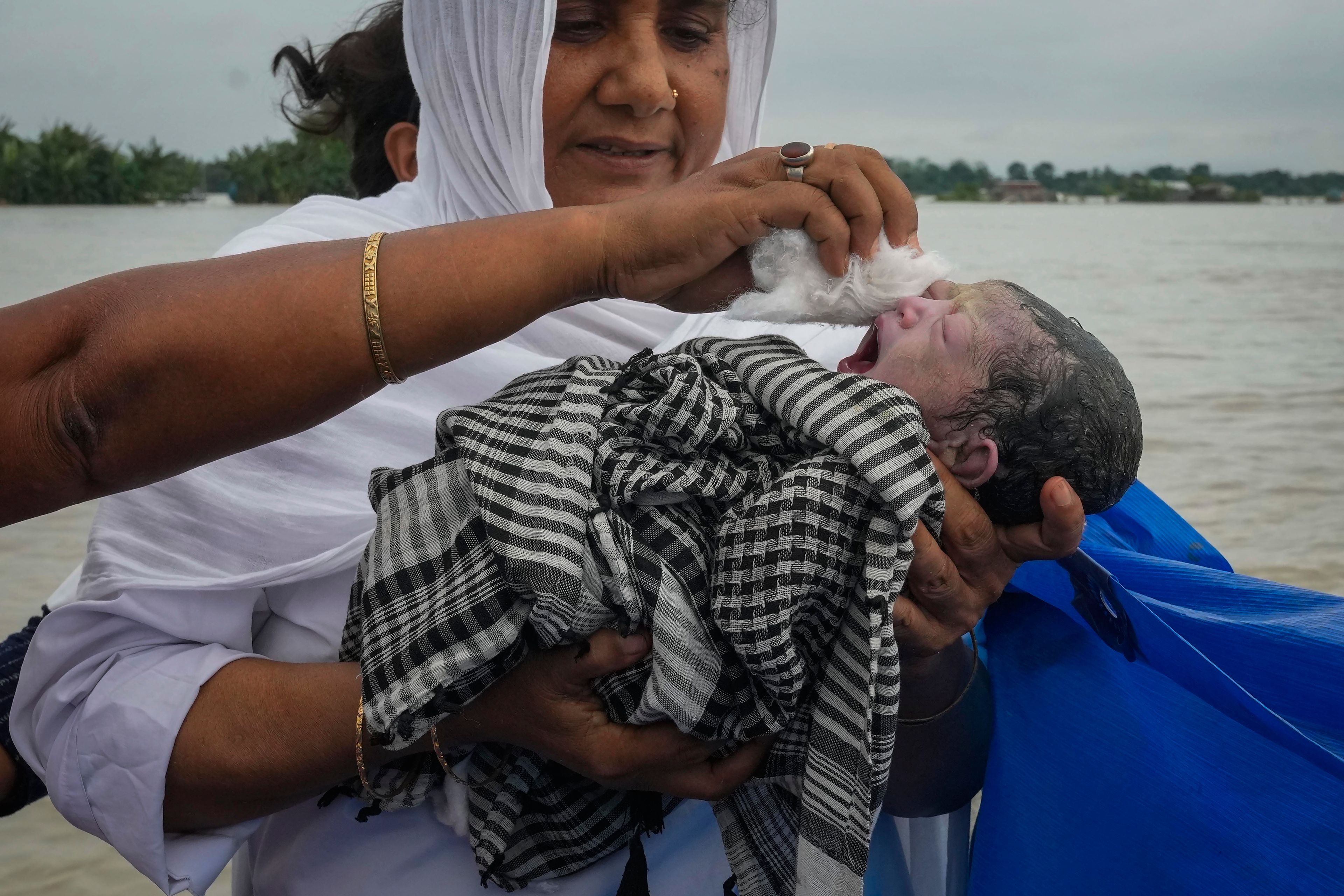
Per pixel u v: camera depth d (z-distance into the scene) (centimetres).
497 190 181
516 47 168
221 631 158
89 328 113
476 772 152
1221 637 157
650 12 169
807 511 128
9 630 430
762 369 141
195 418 113
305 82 239
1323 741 150
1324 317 1247
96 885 318
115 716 146
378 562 143
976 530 140
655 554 133
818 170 131
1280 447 698
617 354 186
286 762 144
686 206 124
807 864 137
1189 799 149
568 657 135
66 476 113
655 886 159
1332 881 137
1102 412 146
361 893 158
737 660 135
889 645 130
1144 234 2881
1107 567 174
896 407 130
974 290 156
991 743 170
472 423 144
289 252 119
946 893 191
